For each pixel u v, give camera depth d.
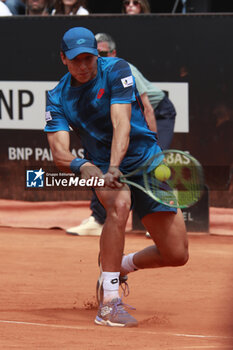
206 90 24.36
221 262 20.44
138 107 14.26
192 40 24.22
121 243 13.51
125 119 13.37
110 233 13.43
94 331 12.77
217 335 12.66
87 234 24.50
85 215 26.33
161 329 13.23
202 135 24.58
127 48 24.83
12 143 26.89
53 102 14.12
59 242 23.55
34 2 29.92
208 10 35.19
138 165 14.07
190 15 24.11
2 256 21.53
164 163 14.27
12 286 17.91
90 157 14.50
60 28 25.64
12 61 26.39
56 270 19.75
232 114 24.27
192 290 17.33
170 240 14.16
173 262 14.52
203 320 14.30
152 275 18.97
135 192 14.23
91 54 13.01
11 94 26.61
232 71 24.05
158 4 47.03
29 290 17.48
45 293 17.19
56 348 11.34
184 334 12.68
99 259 14.66
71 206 26.86
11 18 26.11
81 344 11.63
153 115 21.97
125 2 28.11
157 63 24.66
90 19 25.12
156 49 24.58
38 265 20.36
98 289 13.80
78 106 13.85
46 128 14.32
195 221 24.47
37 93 26.33
